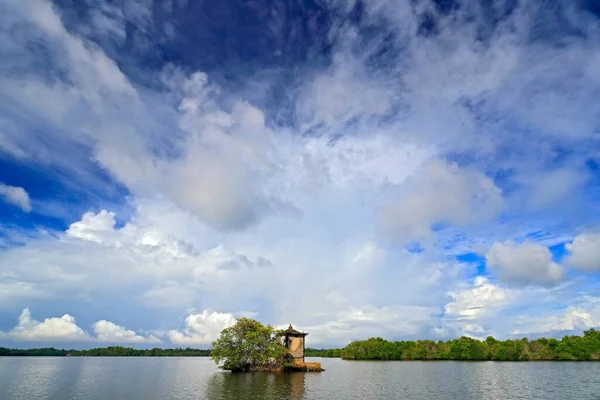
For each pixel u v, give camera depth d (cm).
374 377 8875
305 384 6806
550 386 6900
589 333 18938
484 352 19300
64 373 10450
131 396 5328
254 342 9106
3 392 5806
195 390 5953
